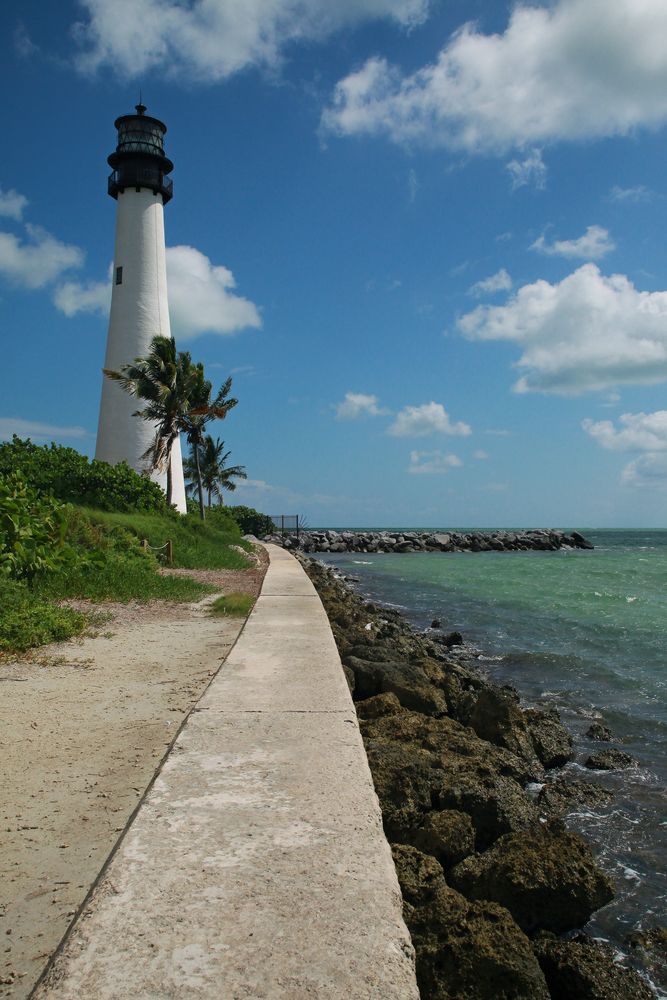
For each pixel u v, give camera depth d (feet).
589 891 11.84
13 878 9.77
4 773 13.39
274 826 9.30
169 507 92.07
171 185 106.63
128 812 11.76
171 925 7.03
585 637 48.83
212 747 12.51
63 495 77.00
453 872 12.52
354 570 124.77
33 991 6.31
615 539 390.83
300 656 21.09
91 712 17.47
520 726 23.58
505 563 148.87
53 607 29.73
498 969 8.95
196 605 39.37
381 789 14.94
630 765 22.94
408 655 32.96
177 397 98.43
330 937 6.88
